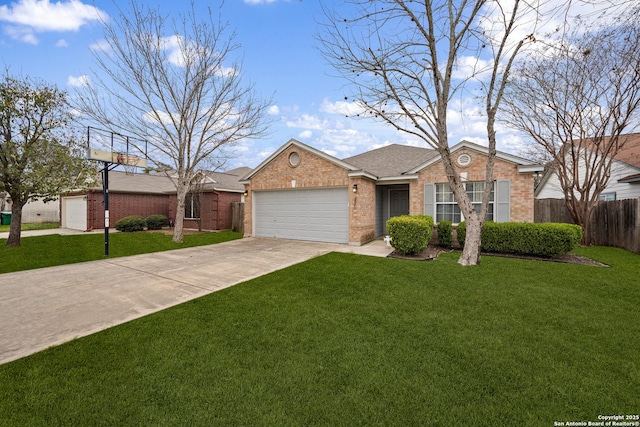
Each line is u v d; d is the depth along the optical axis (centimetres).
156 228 1833
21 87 1002
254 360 308
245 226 1399
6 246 1070
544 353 317
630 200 944
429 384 266
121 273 694
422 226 836
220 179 1986
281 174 1284
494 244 891
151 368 294
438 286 555
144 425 221
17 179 1021
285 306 462
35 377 279
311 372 286
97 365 300
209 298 504
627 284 557
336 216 1173
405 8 709
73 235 1459
